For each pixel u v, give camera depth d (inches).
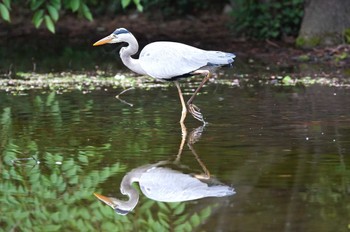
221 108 579.5
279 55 907.4
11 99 629.3
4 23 1209.4
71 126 518.3
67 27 1185.4
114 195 370.9
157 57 527.5
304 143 458.3
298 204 345.7
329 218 326.6
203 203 353.1
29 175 406.0
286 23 1016.9
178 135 486.9
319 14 938.7
